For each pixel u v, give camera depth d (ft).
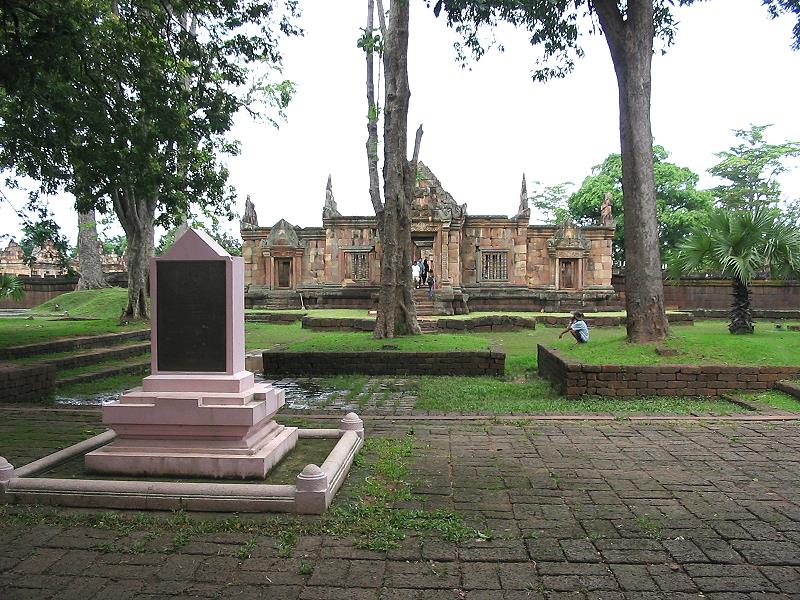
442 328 72.69
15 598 10.78
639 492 16.10
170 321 17.40
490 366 41.83
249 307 100.27
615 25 35.22
